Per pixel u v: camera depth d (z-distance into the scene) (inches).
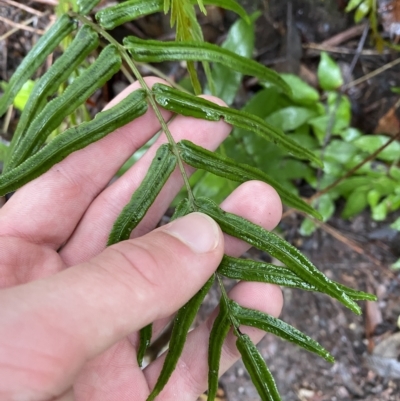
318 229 9.8
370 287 9.5
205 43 5.5
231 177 5.1
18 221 6.0
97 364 5.7
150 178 5.0
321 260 9.7
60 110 5.2
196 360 6.0
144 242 4.4
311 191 9.7
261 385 4.6
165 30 9.1
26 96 8.0
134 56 5.4
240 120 5.3
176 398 6.1
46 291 3.9
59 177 6.0
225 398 9.3
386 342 9.3
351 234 9.7
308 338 4.5
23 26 8.8
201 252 4.5
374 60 9.4
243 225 4.8
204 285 4.8
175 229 4.5
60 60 5.4
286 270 4.6
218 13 9.1
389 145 8.8
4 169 5.8
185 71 9.4
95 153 6.0
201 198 5.0
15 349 3.7
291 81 8.9
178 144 5.1
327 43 9.5
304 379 9.4
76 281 4.0
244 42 8.3
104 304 4.0
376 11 8.9
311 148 9.1
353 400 9.3
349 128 9.0
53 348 3.8
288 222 9.8
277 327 4.6
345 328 9.5
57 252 6.4
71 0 6.3
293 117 8.8
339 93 9.0
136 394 6.0
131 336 5.9
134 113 5.2
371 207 9.1
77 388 5.7
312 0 9.2
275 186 5.3
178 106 5.3
